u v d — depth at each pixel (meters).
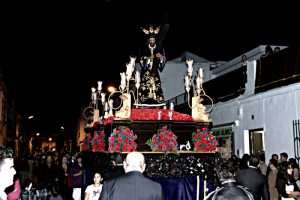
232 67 20.44
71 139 45.50
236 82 14.83
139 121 7.52
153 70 8.70
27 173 14.14
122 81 7.87
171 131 7.47
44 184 6.97
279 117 11.74
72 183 10.50
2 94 22.06
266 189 5.96
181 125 7.73
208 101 17.44
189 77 8.45
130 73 7.86
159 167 7.17
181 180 7.21
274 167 8.46
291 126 11.09
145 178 4.00
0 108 21.34
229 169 3.88
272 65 12.30
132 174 3.98
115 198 3.84
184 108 16.50
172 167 7.26
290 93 11.22
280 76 11.75
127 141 7.16
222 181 3.80
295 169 8.90
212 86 17.17
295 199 7.31
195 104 8.33
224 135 15.73
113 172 6.73
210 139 7.73
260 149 13.70
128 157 4.10
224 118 15.93
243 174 5.96
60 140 55.06
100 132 9.05
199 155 7.53
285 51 11.56
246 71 14.12
